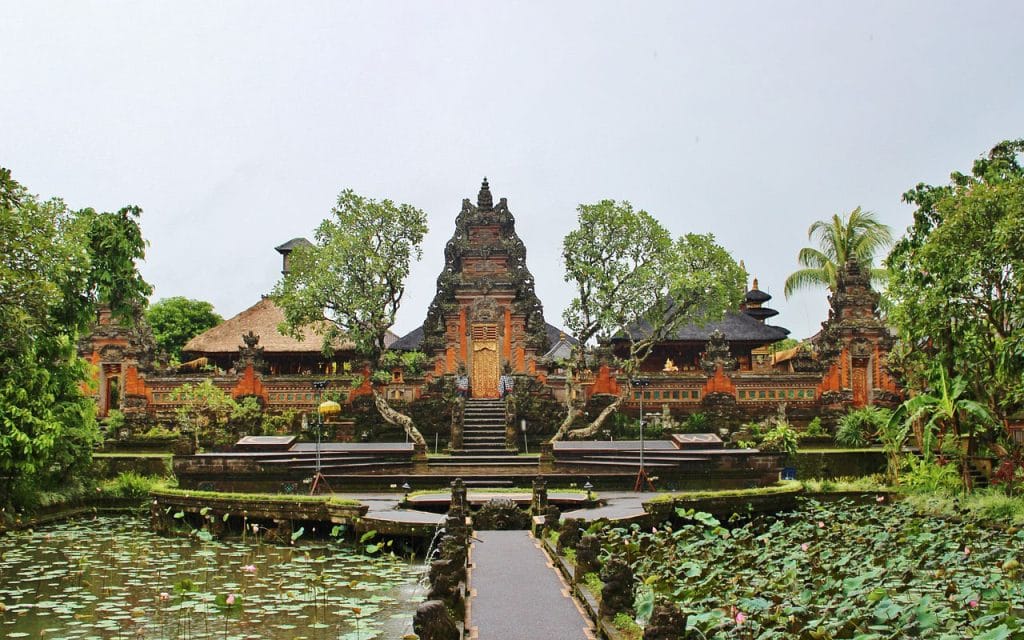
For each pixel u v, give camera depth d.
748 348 48.28
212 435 33.47
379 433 35.41
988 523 19.78
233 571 15.86
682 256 36.97
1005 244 22.19
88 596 13.78
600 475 25.94
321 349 40.97
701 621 9.16
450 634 8.46
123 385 36.84
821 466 31.31
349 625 11.91
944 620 9.53
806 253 45.31
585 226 37.72
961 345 25.34
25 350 21.62
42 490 24.02
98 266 27.56
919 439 27.92
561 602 11.31
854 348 36.78
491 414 35.53
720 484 26.27
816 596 10.73
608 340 37.47
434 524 17.16
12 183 22.02
